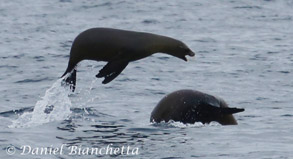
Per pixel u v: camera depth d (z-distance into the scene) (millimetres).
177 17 119625
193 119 44812
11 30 104312
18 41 93688
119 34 41438
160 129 43188
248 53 86312
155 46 41562
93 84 65438
